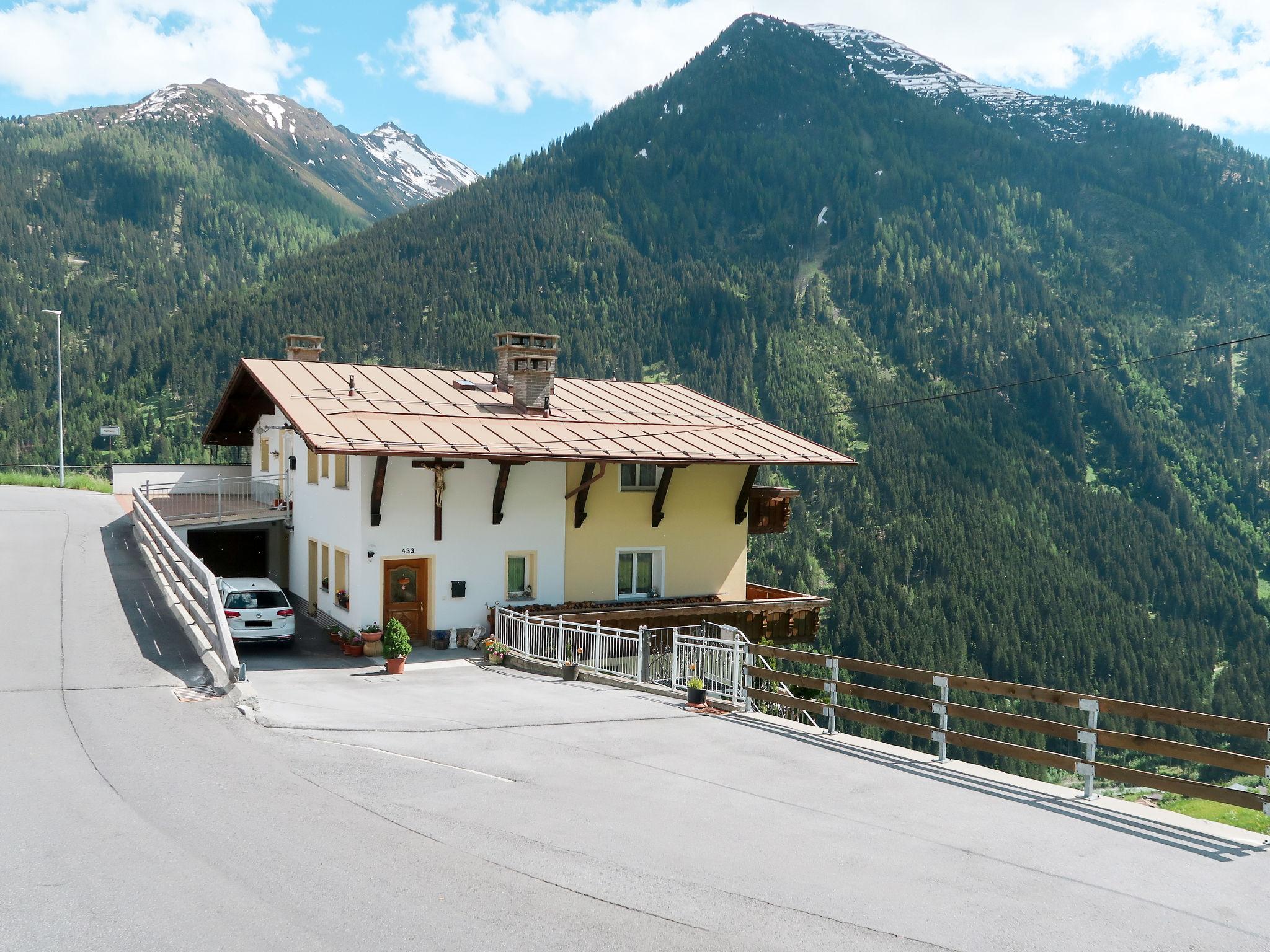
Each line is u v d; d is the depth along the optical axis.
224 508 32.59
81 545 28.89
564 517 27.55
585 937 7.09
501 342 30.75
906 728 13.05
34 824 9.27
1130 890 8.23
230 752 12.13
